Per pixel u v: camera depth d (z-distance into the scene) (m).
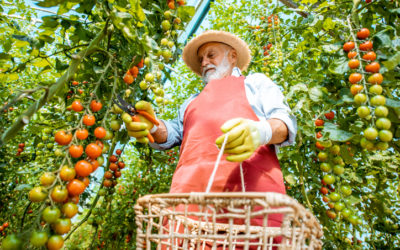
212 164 1.32
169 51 1.60
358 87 1.41
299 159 1.93
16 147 3.27
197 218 1.27
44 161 2.58
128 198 3.63
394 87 1.67
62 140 1.02
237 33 3.51
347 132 1.43
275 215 1.14
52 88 0.98
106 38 1.49
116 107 1.39
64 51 1.42
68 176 0.95
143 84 1.53
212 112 1.50
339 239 2.53
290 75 2.42
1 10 1.74
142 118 1.46
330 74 1.75
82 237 4.54
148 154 2.61
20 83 3.32
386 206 2.38
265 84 1.58
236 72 1.97
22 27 3.32
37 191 0.89
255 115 1.47
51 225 0.89
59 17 1.28
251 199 0.67
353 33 1.53
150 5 1.58
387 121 1.30
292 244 0.69
